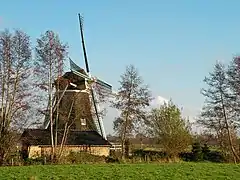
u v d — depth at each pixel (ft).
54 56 189.16
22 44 181.57
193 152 203.51
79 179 99.91
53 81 188.75
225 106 205.57
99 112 214.69
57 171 117.91
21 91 183.93
